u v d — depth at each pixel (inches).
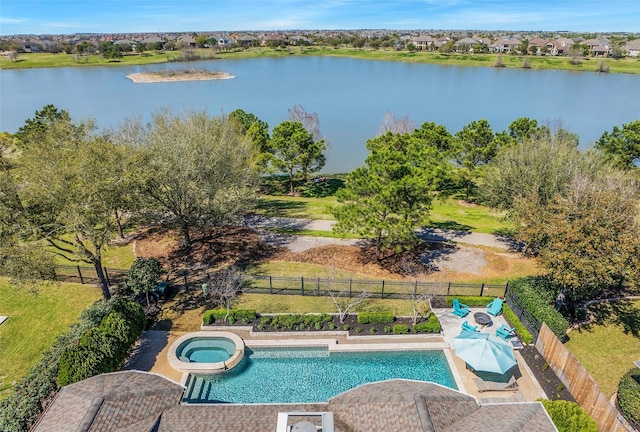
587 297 1021.8
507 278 1119.6
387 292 1041.5
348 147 2829.7
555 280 872.3
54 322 923.4
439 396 580.1
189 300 1007.6
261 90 4840.1
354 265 1182.9
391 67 6983.3
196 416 569.6
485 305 995.9
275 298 1021.8
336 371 817.5
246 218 1550.2
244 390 767.1
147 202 1088.2
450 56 7450.8
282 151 1904.5
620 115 3420.3
